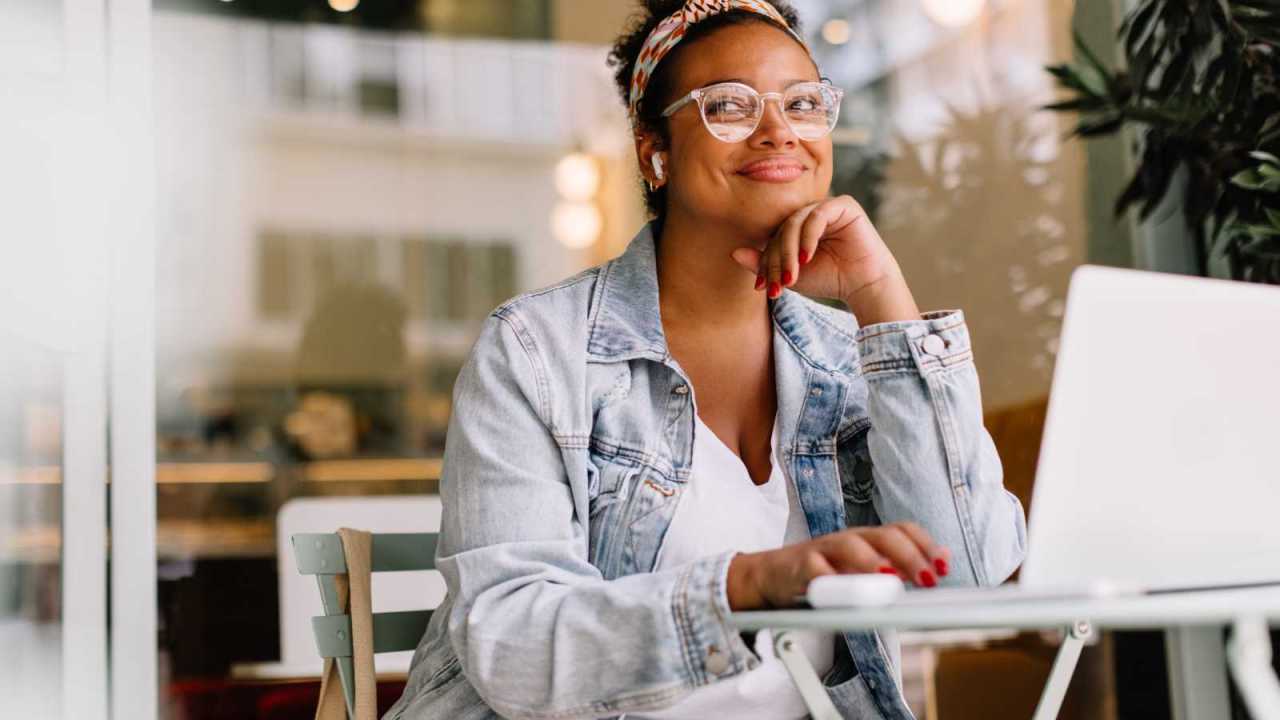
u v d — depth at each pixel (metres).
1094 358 0.96
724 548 1.35
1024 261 3.84
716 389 1.44
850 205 1.37
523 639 1.14
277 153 6.12
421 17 6.20
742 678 1.31
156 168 5.80
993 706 2.67
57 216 2.27
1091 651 2.64
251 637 4.29
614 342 1.39
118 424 2.27
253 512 5.69
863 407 1.45
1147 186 2.46
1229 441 0.99
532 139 6.40
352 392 6.26
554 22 6.24
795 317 1.45
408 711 1.33
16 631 2.18
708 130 1.37
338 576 1.42
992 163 4.05
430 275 6.42
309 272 6.23
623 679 1.08
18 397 2.21
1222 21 2.17
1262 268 2.25
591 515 1.37
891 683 1.35
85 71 2.31
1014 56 4.03
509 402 1.34
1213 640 2.21
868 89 4.39
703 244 1.41
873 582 0.90
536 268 6.48
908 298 1.38
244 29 6.00
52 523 2.21
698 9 1.44
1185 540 0.97
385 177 6.33
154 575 2.27
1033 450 2.99
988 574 1.30
